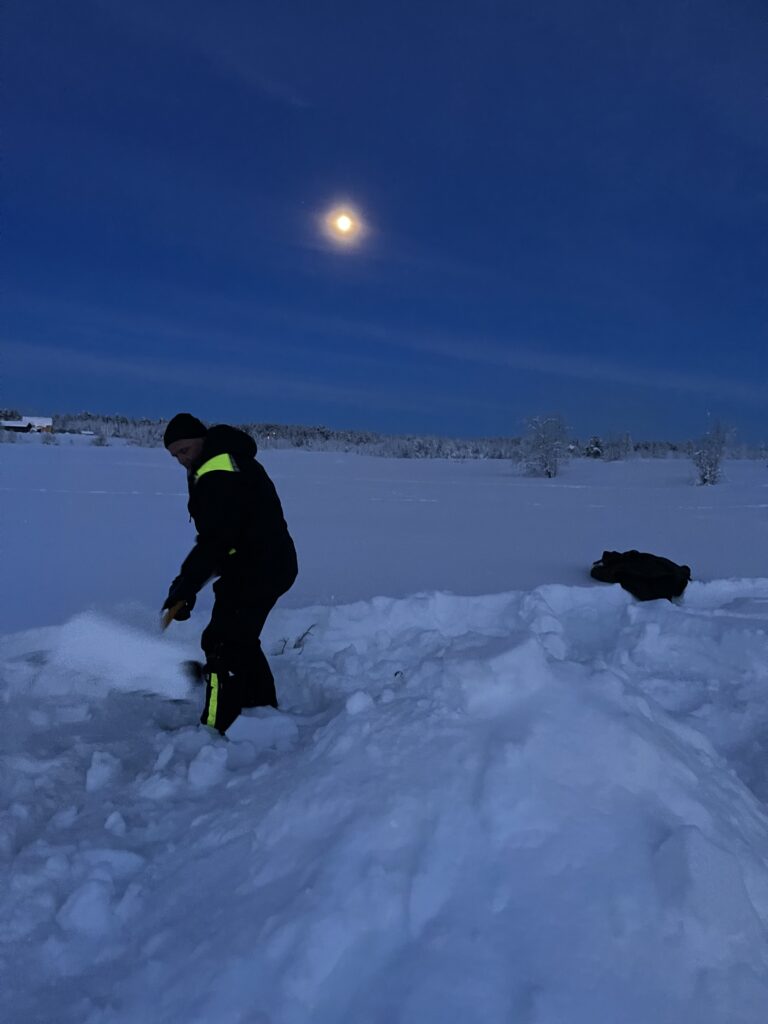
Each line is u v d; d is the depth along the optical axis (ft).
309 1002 4.99
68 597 21.43
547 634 12.10
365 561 27.73
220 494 10.65
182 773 9.11
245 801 7.54
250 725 10.37
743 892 5.61
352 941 5.26
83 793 9.25
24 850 7.48
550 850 5.71
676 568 21.40
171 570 25.52
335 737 7.45
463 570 26.27
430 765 6.54
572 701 7.13
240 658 11.02
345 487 63.26
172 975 5.45
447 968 4.97
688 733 8.28
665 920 5.25
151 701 12.72
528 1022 4.60
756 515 45.01
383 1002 4.86
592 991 4.82
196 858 6.81
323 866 5.82
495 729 6.83
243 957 5.27
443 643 14.60
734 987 4.98
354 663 13.82
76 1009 5.46
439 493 59.67
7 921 6.45
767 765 10.71
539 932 5.17
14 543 30.96
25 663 13.65
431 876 5.57
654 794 6.31
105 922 6.34
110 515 40.09
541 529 38.04
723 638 14.78
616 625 16.67
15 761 9.96
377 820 6.08
